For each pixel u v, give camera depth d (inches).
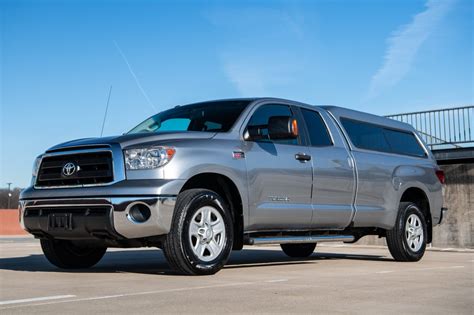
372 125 324.2
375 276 222.8
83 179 221.0
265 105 265.3
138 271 240.1
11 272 236.2
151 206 210.2
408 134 353.4
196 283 192.9
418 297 164.2
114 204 210.1
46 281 199.3
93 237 218.2
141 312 136.8
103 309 140.6
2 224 1590.8
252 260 324.5
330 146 287.6
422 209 348.2
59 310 139.1
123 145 218.1
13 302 151.1
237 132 245.0
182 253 214.8
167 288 179.2
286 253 358.0
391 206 314.3
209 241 224.4
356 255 380.2
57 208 223.8
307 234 275.7
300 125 277.3
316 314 135.9
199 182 237.9
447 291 177.6
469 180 547.2
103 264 285.4
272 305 147.9
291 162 260.5
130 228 210.5
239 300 155.5
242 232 241.4
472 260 336.5
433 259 346.6
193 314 134.8
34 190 232.7
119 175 214.1
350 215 290.0
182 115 269.9
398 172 321.4
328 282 198.8
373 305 149.3
